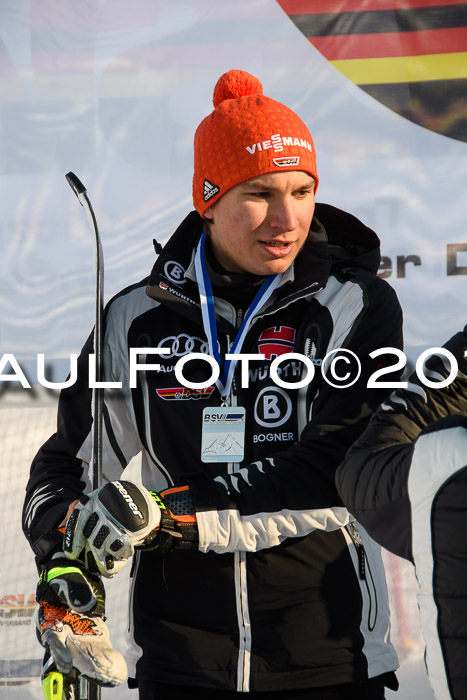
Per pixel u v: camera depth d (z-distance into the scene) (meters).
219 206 4.43
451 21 8.66
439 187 8.69
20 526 8.55
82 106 8.89
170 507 3.90
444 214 8.67
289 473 4.01
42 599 3.92
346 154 8.73
